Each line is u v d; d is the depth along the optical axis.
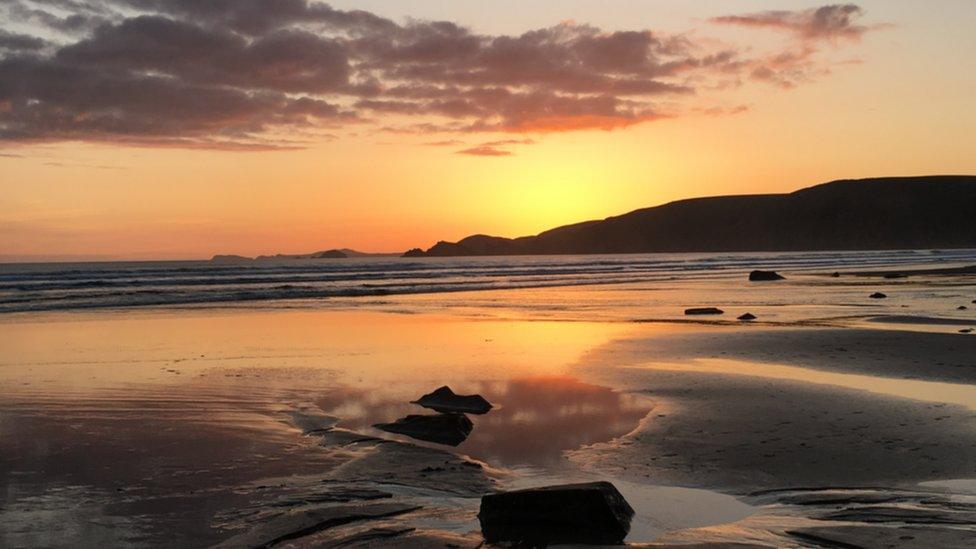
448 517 6.39
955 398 11.15
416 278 57.62
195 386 12.52
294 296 36.81
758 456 8.27
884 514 6.29
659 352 16.58
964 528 5.85
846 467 7.80
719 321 23.39
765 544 5.65
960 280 44.31
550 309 28.89
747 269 74.44
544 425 9.97
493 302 32.88
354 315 26.39
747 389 12.09
